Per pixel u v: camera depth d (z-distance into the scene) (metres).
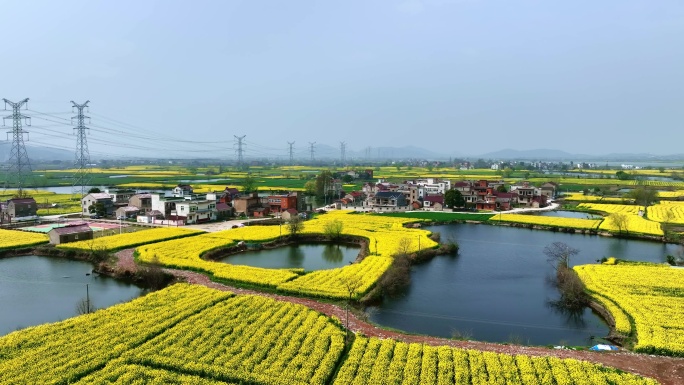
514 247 103.06
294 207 153.50
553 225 126.62
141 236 103.19
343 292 62.03
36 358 41.19
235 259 89.50
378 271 73.25
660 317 52.97
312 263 87.12
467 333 53.28
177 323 49.97
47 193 196.62
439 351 43.66
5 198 169.50
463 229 127.81
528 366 40.69
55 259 87.88
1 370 38.78
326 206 179.62
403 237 105.00
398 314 59.59
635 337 49.78
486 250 99.81
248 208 147.62
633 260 90.19
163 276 70.75
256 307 55.34
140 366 40.12
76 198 177.88
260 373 38.84
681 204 176.38
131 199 147.38
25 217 132.62
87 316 51.31
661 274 72.06
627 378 39.28
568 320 58.03
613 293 62.31
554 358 42.78
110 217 138.88
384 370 39.66
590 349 47.22
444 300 65.69
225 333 47.12
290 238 108.44
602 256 93.94
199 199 148.12
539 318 58.81
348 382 37.50
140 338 45.44
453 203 164.12
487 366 40.72
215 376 38.56
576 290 63.22
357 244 105.38
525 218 138.62
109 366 40.03
